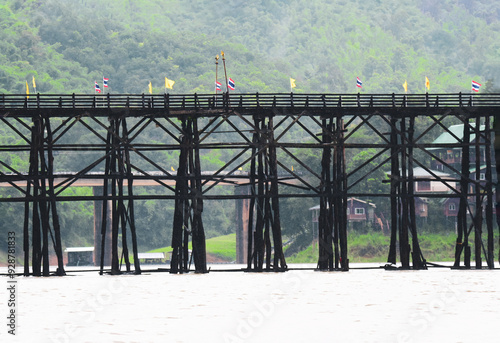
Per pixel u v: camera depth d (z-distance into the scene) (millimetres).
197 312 180375
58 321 168750
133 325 162375
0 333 154375
